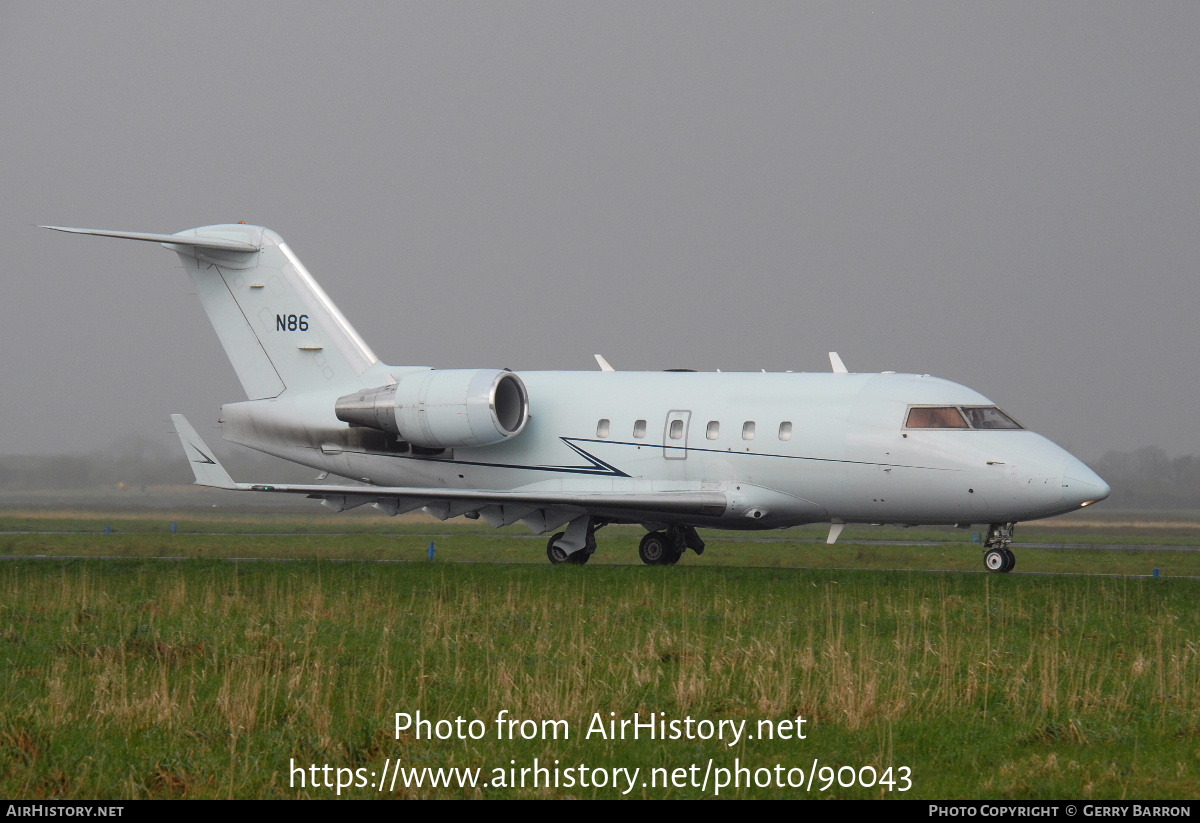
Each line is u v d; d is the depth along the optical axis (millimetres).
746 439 114000
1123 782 47031
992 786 46625
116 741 51125
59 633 74500
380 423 123250
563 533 120875
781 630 73188
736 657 64938
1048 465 105875
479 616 79125
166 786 46094
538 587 93500
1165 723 54500
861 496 111250
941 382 113125
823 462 111375
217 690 58438
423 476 125812
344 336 128750
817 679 60156
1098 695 58062
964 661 65125
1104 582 95312
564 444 120875
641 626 76188
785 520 115938
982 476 106688
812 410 112625
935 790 46688
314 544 155875
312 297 129625
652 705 56812
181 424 114562
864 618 79125
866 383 113562
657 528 124250
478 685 60406
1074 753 50844
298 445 129625
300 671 60500
